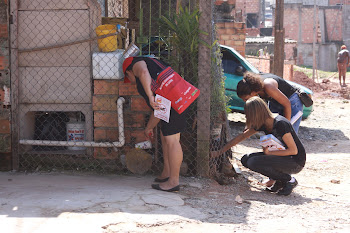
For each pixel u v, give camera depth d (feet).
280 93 16.03
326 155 24.58
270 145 15.12
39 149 18.26
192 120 17.30
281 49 37.63
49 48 16.99
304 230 12.03
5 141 17.37
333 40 121.60
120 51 17.19
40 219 11.41
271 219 13.00
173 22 17.29
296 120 17.54
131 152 17.11
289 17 119.65
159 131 17.38
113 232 10.88
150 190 14.78
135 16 30.58
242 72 29.48
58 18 16.99
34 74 17.26
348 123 36.58
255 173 19.22
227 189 16.31
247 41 75.00
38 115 18.75
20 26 17.10
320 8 120.67
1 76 17.20
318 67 120.57
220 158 17.85
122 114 16.88
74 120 18.22
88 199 13.32
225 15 41.83
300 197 16.08
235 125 32.27
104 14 28.86
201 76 16.72
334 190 17.37
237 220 12.62
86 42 17.01
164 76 14.32
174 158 14.70
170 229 11.43
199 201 14.17
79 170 17.44
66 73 17.20
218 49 18.49
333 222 12.92
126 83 16.97
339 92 59.93
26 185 15.07
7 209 12.14
